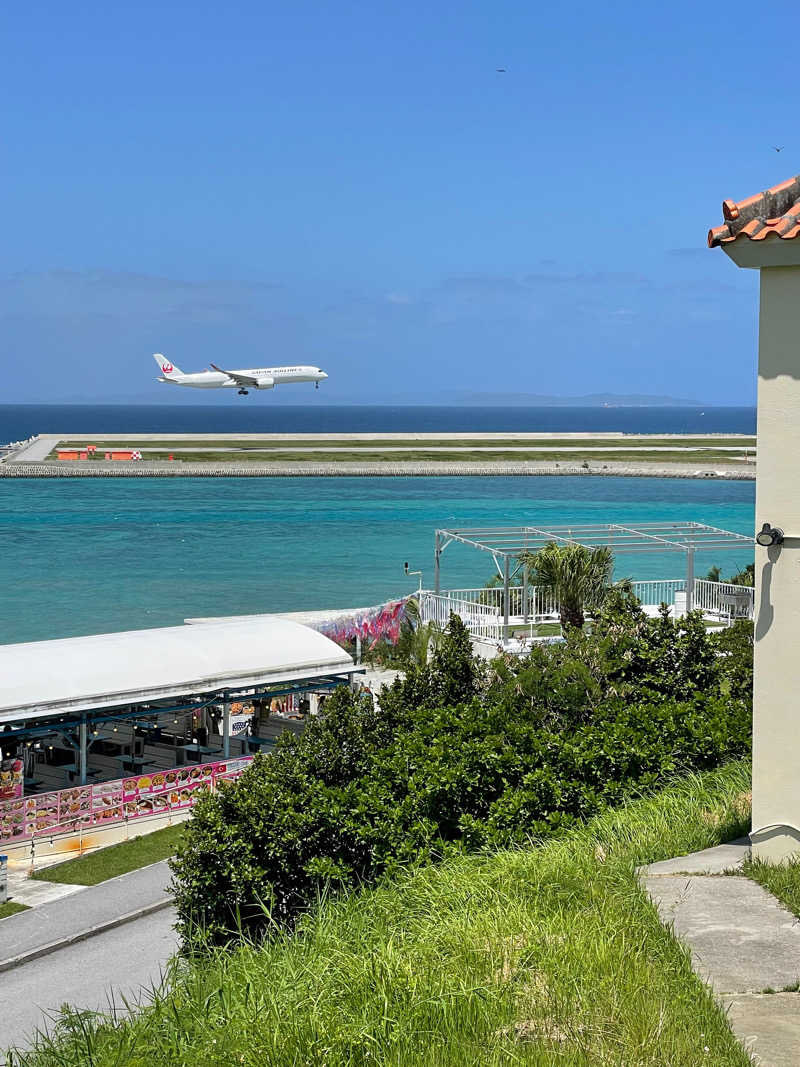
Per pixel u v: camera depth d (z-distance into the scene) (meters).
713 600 38.28
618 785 14.67
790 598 10.27
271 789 15.12
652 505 94.62
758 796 10.66
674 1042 7.48
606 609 20.61
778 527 10.29
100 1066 8.70
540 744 15.23
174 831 24.61
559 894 10.50
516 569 39.88
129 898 20.38
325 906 12.23
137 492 103.88
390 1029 8.04
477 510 90.69
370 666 37.75
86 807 23.97
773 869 10.55
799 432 10.09
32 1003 16.14
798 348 10.06
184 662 26.86
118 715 25.88
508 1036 7.90
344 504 95.00
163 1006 9.52
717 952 8.96
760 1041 7.48
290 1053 7.86
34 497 99.06
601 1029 7.80
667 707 16.59
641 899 10.04
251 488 108.50
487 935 9.60
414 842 13.85
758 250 10.02
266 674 27.56
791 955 8.88
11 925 19.11
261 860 14.52
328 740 16.25
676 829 12.71
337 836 14.59
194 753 28.44
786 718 10.41
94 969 17.44
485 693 19.47
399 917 11.17
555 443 179.88
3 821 22.83
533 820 14.02
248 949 10.84
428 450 154.88
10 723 24.38
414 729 17.14
